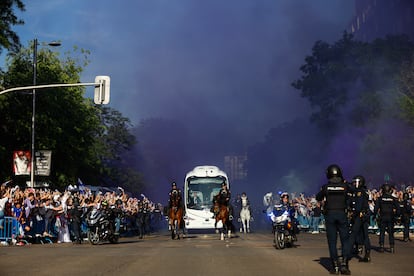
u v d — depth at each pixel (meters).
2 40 38.72
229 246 21.62
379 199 18.52
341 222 12.24
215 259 15.43
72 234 27.23
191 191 36.94
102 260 15.31
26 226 23.25
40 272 12.47
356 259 15.66
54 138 48.81
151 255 16.95
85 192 32.56
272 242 24.73
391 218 18.38
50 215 25.08
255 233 36.31
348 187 12.42
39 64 49.81
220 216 27.50
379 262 14.84
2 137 47.66
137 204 34.62
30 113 47.59
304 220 37.19
